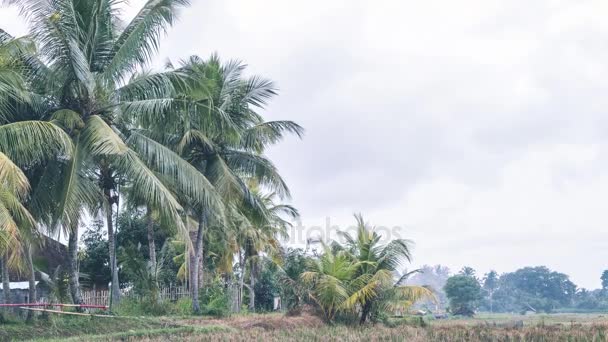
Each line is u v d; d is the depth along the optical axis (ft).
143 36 79.46
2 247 61.26
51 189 76.79
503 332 76.18
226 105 99.50
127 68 79.66
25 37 70.74
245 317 100.12
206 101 87.45
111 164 81.05
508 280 410.52
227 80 102.42
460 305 268.21
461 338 67.67
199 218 106.01
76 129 75.66
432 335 70.74
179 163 84.07
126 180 86.89
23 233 69.41
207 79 92.02
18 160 71.15
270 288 150.41
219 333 70.64
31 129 66.54
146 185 76.33
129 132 85.46
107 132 72.64
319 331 74.74
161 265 130.00
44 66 76.79
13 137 66.59
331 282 96.27
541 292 392.47
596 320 136.98
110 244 92.48
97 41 80.59
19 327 69.15
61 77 75.20
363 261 101.04
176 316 96.32
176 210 83.10
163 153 82.89
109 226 91.97
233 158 104.17
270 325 82.94
